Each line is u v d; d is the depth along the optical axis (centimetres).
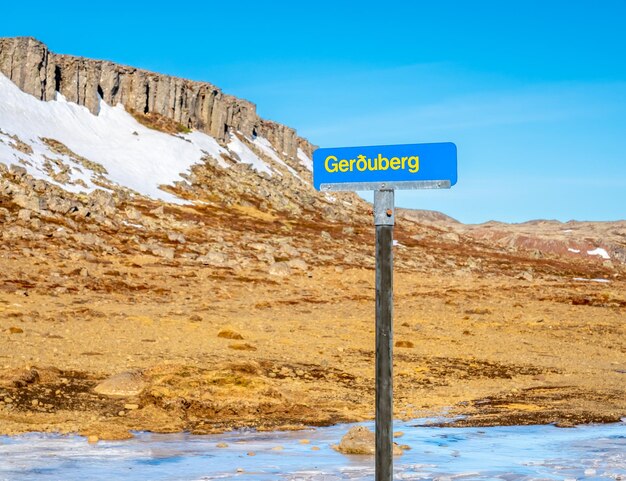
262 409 1959
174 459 1332
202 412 1908
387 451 684
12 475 1167
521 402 2309
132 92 14100
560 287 7069
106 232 7200
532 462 1362
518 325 4594
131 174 11112
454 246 11094
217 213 10150
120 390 2056
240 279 5838
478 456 1426
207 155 13438
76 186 9300
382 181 708
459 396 2427
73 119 12481
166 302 4534
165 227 8156
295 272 6519
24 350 2612
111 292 4703
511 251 11738
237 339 3331
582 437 1683
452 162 685
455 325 4425
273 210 11538
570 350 3828
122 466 1259
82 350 2731
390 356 688
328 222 11750
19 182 8419
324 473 1227
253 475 1207
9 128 10650
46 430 1595
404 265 7988
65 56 13100
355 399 2262
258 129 17412
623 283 8169
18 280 4619
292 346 3247
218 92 15650
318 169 730
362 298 5416
